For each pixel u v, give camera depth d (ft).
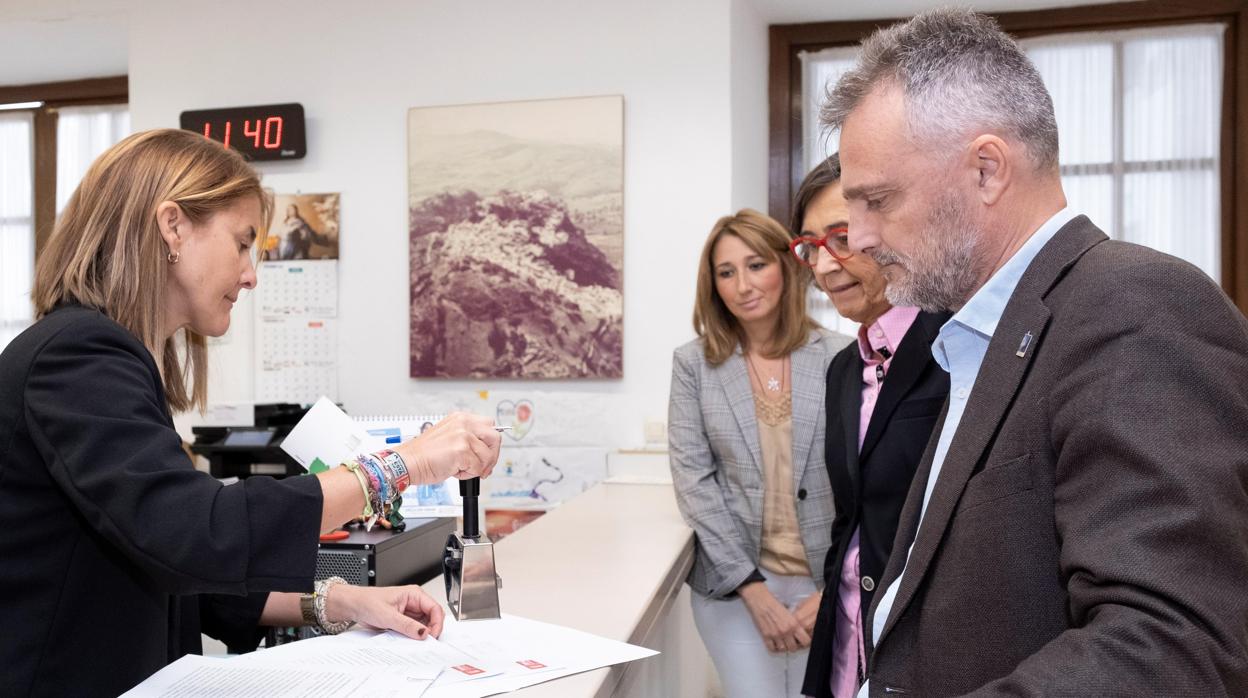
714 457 6.79
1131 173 11.06
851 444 4.99
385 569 4.81
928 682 2.81
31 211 13.99
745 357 6.83
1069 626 2.53
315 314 11.22
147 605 3.13
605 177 10.44
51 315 3.05
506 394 10.84
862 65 2.94
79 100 13.94
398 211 11.07
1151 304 2.33
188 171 3.28
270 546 2.83
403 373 11.07
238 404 8.58
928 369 4.68
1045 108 2.76
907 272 2.91
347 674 3.00
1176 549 2.09
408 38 11.01
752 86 11.23
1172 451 2.15
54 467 2.78
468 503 3.80
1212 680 2.01
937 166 2.75
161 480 2.74
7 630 2.87
